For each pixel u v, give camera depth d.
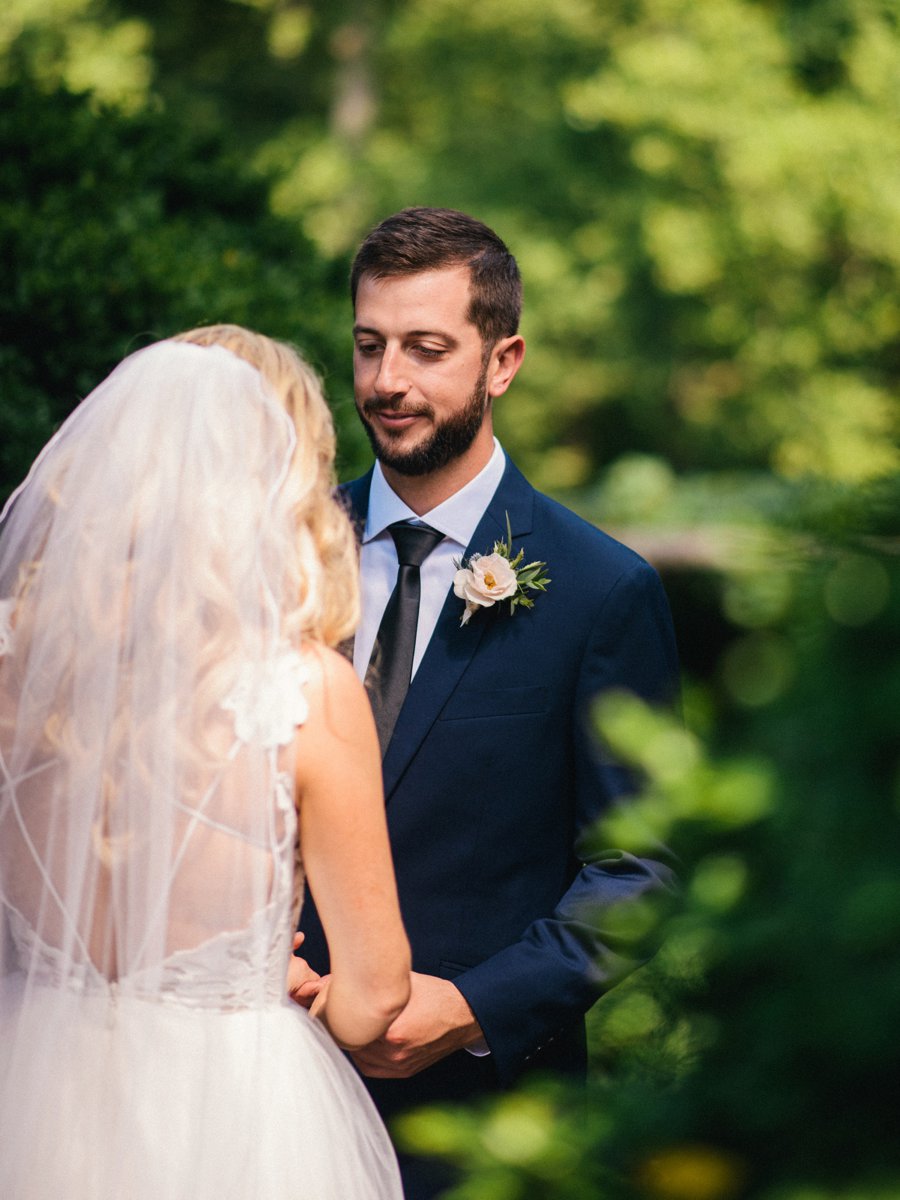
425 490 2.22
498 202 15.49
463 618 2.15
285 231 3.93
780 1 14.20
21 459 3.03
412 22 16.11
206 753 1.63
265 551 1.68
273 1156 1.67
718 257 13.86
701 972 1.17
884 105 13.32
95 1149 1.63
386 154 16.08
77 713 1.64
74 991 1.66
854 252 13.86
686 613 6.02
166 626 1.63
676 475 17.09
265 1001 1.70
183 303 3.23
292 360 1.87
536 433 16.39
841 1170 1.02
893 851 1.17
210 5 16.55
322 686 1.68
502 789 2.14
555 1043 2.19
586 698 2.15
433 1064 2.10
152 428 1.70
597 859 2.10
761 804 1.16
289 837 1.65
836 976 1.06
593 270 15.19
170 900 1.64
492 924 2.13
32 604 1.69
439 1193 2.03
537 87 15.85
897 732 1.40
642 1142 1.09
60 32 13.15
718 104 13.46
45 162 3.45
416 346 2.09
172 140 3.88
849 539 2.04
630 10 15.44
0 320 3.12
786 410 14.39
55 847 1.65
